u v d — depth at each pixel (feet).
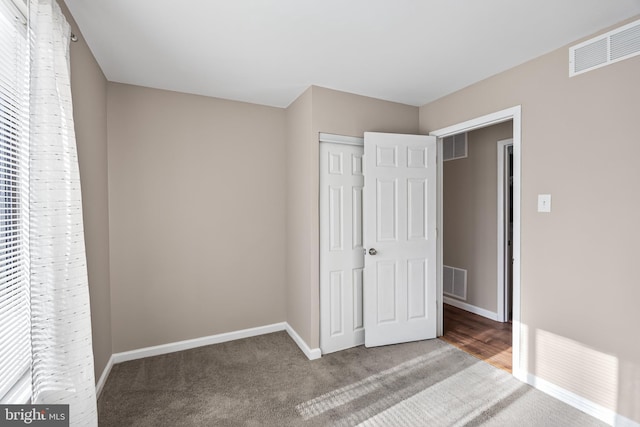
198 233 9.65
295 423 6.15
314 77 8.46
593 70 6.29
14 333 4.19
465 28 6.19
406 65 7.75
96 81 7.36
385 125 10.09
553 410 6.49
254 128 10.45
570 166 6.64
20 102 4.40
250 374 8.00
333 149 9.33
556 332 6.91
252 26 6.11
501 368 8.24
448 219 13.74
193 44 6.78
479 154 12.35
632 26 5.76
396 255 9.69
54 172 4.28
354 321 9.68
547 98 7.07
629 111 5.80
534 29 6.19
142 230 8.91
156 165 9.07
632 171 5.78
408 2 5.39
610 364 6.07
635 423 5.74
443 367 8.30
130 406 6.69
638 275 5.72
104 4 5.40
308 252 9.16
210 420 6.25
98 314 7.24
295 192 10.12
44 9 4.21
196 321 9.66
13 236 4.17
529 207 7.41
